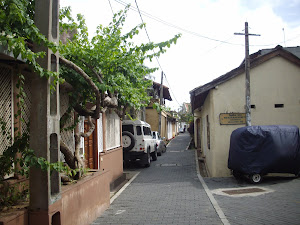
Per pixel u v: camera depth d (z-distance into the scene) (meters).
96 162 9.49
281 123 11.66
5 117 4.38
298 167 9.27
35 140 4.07
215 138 11.58
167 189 9.31
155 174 13.04
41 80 4.12
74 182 5.41
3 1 3.54
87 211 5.62
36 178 4.03
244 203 6.91
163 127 33.19
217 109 11.66
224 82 11.72
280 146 9.10
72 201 4.89
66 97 6.74
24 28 4.04
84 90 6.12
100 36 6.31
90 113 6.24
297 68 11.77
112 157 11.17
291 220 5.52
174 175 12.49
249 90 11.11
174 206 6.98
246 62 11.18
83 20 6.41
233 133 10.23
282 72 11.79
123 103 7.68
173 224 5.54
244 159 9.33
